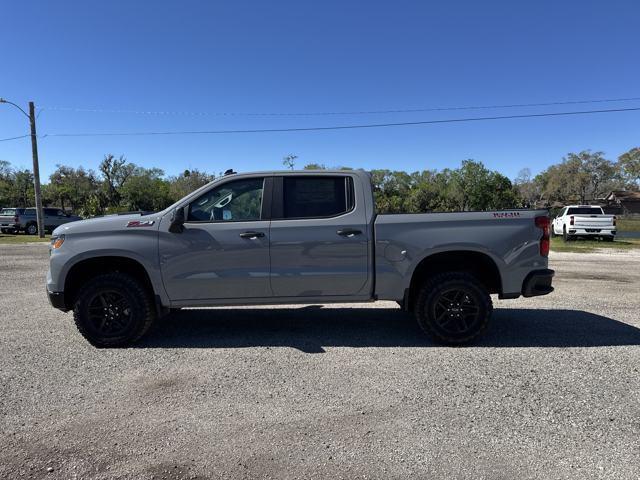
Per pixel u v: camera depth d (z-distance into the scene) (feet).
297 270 17.54
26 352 17.04
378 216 17.80
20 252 57.16
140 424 11.50
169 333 19.38
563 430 11.11
